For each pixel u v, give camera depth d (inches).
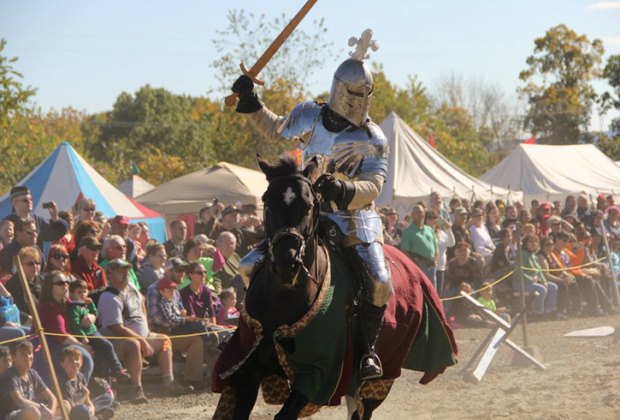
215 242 475.5
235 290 435.5
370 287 202.4
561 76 2461.9
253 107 223.6
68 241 399.5
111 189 564.4
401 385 362.9
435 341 237.1
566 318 579.8
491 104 2842.0
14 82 810.2
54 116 2124.8
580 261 621.3
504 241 566.9
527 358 388.2
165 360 352.8
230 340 200.8
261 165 187.3
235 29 1277.1
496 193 820.6
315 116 213.5
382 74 1758.1
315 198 188.7
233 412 196.7
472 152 2010.3
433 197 568.4
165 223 685.9
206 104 2605.8
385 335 211.2
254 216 537.6
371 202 213.6
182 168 1612.9
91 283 363.6
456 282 535.8
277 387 205.6
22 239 349.1
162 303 366.0
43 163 538.6
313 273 190.5
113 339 338.6
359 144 206.7
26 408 269.6
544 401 310.8
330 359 191.2
